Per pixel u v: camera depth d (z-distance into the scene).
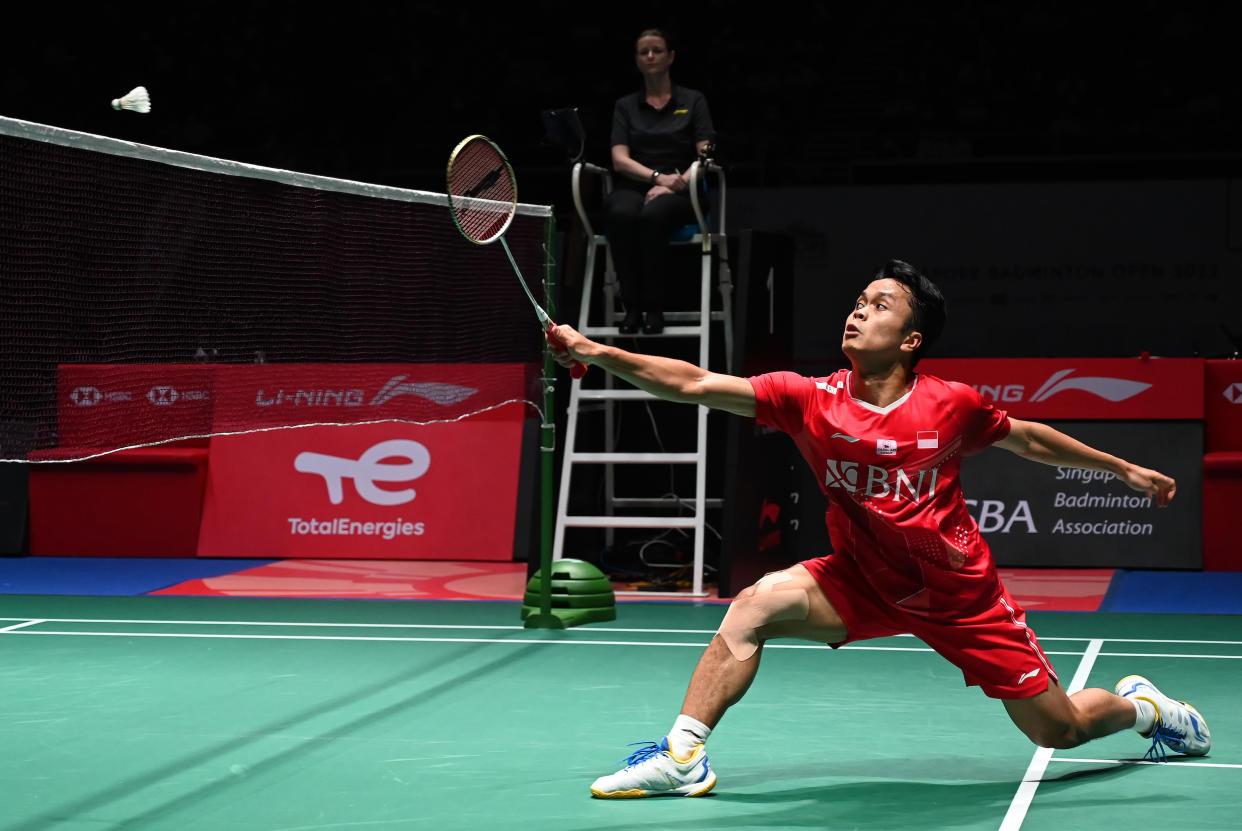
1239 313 12.22
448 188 4.55
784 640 6.79
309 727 4.99
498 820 3.78
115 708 5.34
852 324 3.88
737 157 16.09
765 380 4.00
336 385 10.02
